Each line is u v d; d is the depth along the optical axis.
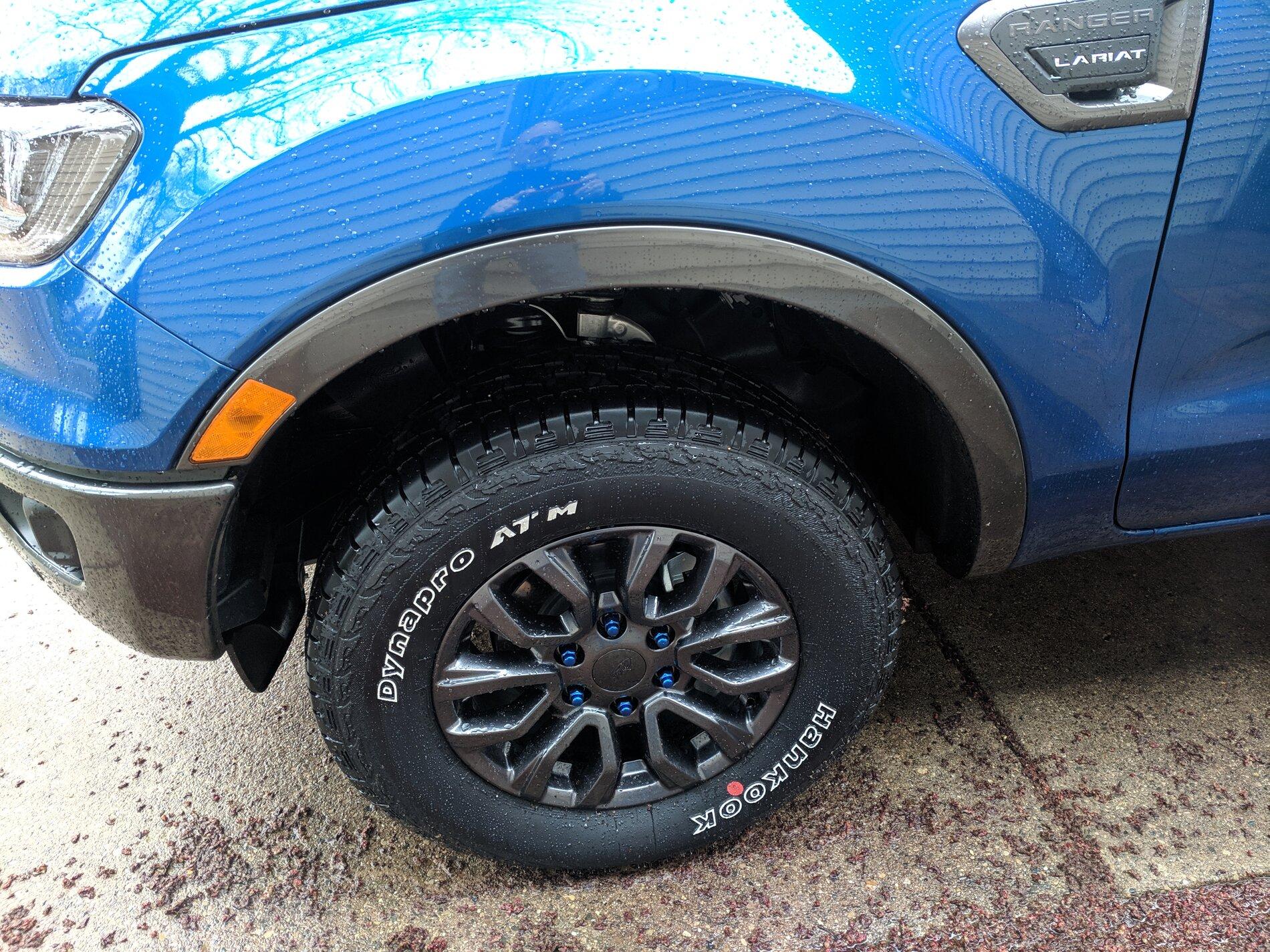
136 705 2.02
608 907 1.54
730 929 1.48
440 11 1.03
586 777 1.50
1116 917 1.46
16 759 1.88
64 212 1.04
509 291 1.09
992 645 2.05
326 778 1.81
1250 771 1.72
